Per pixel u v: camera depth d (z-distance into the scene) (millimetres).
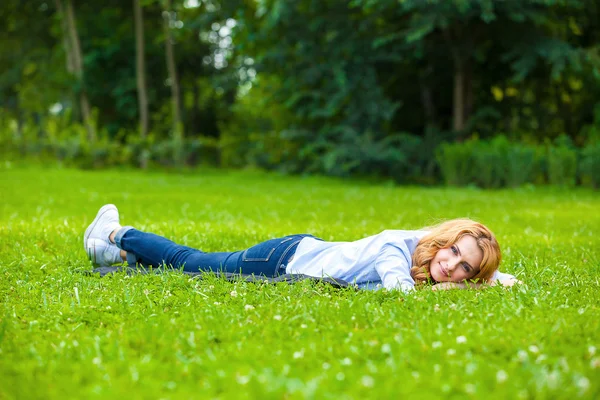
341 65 20828
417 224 8539
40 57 32688
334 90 21844
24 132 24984
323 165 21891
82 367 2576
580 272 4867
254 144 29891
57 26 30219
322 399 2195
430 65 21812
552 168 18484
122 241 4871
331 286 3990
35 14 31734
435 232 4320
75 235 6422
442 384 2348
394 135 21344
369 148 20328
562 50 18969
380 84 22516
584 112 22609
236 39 23375
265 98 24000
